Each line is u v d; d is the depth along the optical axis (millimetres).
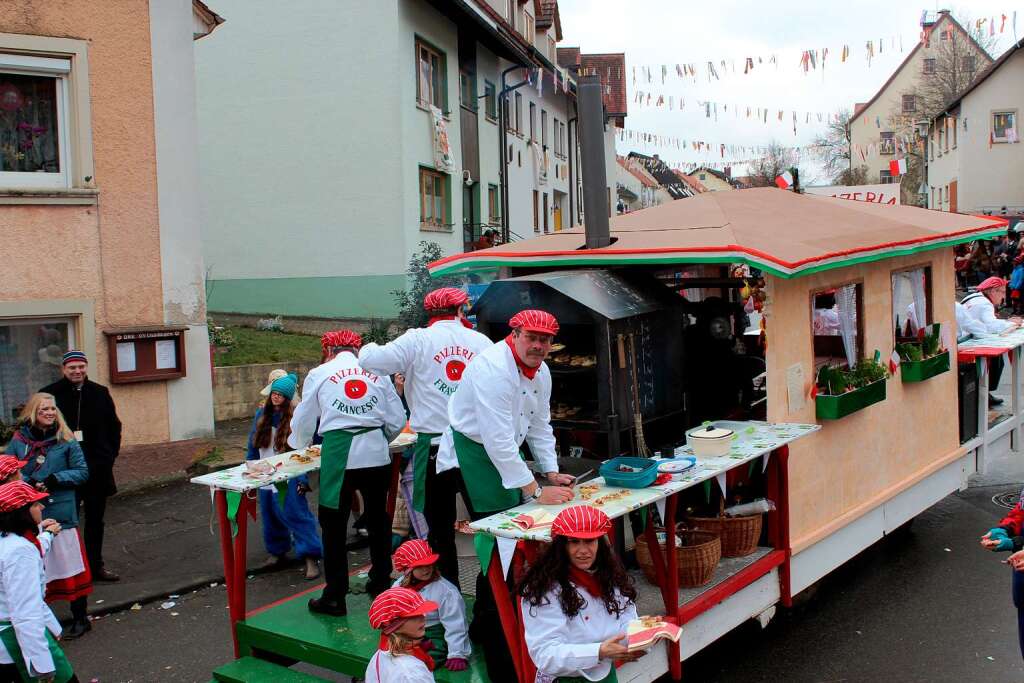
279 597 6762
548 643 3170
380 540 5227
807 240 5559
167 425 10508
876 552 7504
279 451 7094
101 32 10008
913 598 6422
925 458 7262
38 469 6016
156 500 9117
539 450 4195
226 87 19000
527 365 3918
